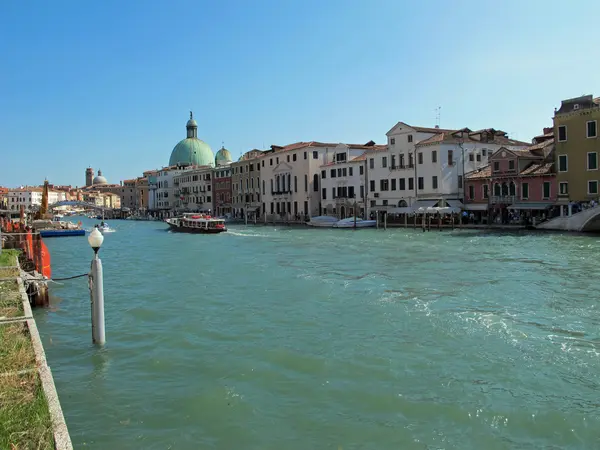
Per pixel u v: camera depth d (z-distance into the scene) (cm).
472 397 923
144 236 6306
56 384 1032
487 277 2195
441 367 1077
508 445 761
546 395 926
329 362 1123
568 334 1288
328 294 1892
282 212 8475
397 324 1421
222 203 10619
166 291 2080
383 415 865
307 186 7781
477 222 5491
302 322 1485
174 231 7194
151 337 1372
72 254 3994
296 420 854
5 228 4472
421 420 843
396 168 6216
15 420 641
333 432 810
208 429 827
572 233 4259
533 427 812
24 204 15200
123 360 1180
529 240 3797
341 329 1393
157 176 14012
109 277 2552
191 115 13900
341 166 7200
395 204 6275
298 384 1007
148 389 1000
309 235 5422
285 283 2186
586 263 2555
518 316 1482
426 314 1520
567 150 4616
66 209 17812
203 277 2445
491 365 1078
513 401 904
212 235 6016
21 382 759
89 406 921
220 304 1783
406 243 3959
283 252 3628
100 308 1289
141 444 779
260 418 863
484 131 6069
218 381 1033
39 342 941
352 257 3131
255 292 1991
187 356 1200
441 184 5684
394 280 2173
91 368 1128
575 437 779
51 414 657
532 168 5016
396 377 1029
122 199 19275
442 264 2655
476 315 1490
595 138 4425
